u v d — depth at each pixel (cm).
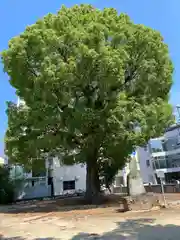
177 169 5062
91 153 2367
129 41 2086
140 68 2150
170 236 914
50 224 1385
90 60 1798
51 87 1856
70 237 1027
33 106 2016
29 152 2395
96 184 2438
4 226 1459
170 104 2238
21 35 2052
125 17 2309
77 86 1955
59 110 1992
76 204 2342
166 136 5275
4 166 3778
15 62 2041
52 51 1966
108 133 2027
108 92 1967
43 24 2112
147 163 5475
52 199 3469
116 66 1820
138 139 1994
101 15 2225
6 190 3525
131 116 1936
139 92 2239
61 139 2162
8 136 2409
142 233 991
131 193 1759
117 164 2900
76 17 2198
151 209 1561
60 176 4475
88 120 1936
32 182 4100
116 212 1623
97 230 1115
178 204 1708
